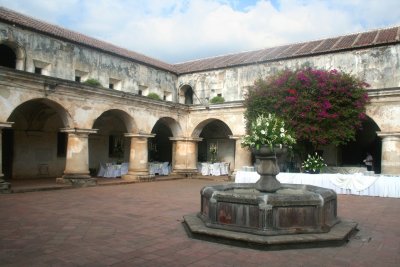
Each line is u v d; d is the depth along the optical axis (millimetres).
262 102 17141
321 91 15797
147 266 5348
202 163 23781
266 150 7840
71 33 20859
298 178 15328
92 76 19922
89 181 16047
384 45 18672
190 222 7613
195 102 25031
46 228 7645
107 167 20547
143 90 23359
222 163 24109
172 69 25688
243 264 5488
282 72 17906
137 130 18906
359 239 7055
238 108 20500
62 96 15062
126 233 7348
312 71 16766
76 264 5359
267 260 5688
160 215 9336
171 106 21188
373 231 7766
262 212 6641
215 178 21078
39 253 5859
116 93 17422
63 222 8289
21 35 16578
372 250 6301
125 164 21016
